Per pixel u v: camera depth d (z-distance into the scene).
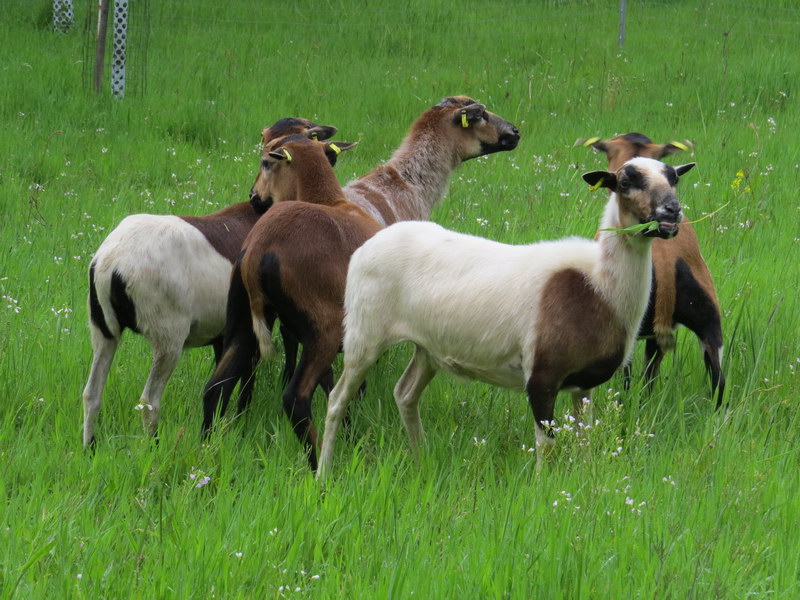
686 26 30.75
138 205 15.71
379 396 10.18
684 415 9.47
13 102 20.22
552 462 8.21
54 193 16.20
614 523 6.96
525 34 29.36
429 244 8.73
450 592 6.11
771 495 7.54
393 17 30.91
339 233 9.13
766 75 23.95
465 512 7.25
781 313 11.28
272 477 7.91
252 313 8.96
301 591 6.27
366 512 7.28
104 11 21.53
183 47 26.41
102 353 9.18
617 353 8.31
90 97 21.23
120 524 7.09
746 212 15.23
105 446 8.62
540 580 6.16
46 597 6.05
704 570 6.30
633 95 23.56
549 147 20.11
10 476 7.93
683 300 9.16
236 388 10.25
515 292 8.29
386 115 22.47
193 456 8.27
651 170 7.93
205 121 20.50
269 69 25.14
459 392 10.10
